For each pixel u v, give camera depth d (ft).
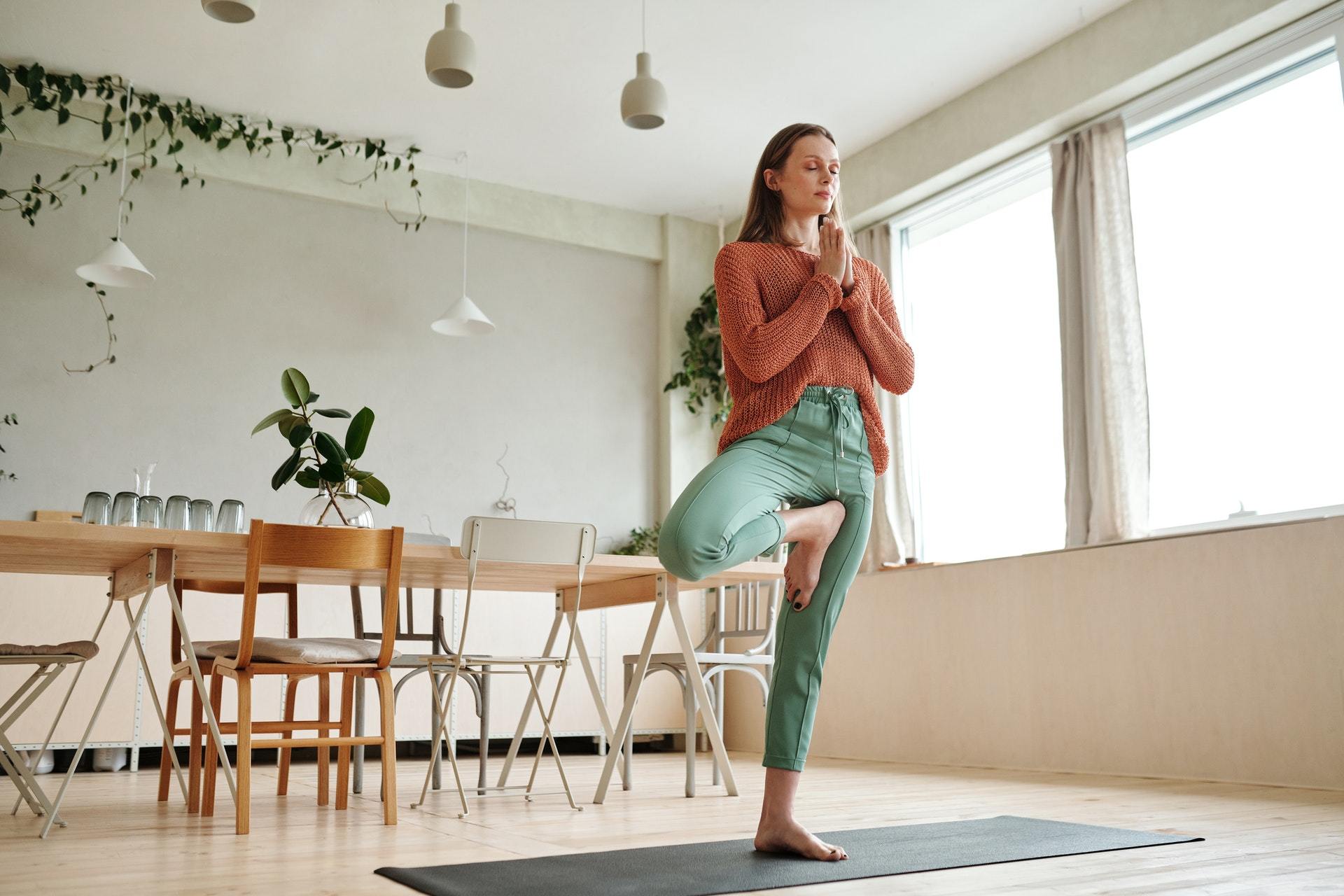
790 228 6.57
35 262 16.85
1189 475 14.58
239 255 18.33
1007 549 17.11
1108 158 15.37
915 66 16.69
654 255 21.95
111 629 14.73
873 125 18.60
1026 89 16.46
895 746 16.14
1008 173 17.47
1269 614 11.68
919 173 18.24
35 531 7.70
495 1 14.85
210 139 17.65
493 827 8.46
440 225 20.11
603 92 17.38
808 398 6.08
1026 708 14.26
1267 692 11.61
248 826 8.13
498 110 17.90
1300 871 6.14
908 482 18.51
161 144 17.80
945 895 5.39
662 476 21.35
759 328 5.85
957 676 15.29
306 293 18.75
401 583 11.62
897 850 6.79
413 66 16.53
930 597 15.87
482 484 19.69
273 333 18.38
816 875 5.88
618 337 21.54
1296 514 13.17
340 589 16.20
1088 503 14.89
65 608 14.52
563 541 9.75
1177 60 14.49
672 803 10.25
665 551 5.66
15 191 16.85
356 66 16.52
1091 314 15.24
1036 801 10.33
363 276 19.26
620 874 6.00
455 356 19.84
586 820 8.91
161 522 9.24
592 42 15.93
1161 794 10.88
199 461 17.49
